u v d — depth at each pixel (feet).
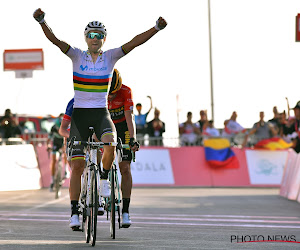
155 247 50.14
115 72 56.03
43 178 134.82
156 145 139.23
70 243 52.26
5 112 152.46
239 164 136.15
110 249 48.80
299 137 119.75
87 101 51.44
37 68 140.26
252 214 79.97
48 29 50.57
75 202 52.13
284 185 110.83
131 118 57.62
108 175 52.85
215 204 93.86
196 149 137.59
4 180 127.03
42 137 152.66
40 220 71.26
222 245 51.83
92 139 52.65
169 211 82.74
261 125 137.39
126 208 57.98
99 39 51.13
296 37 109.60
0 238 55.21
